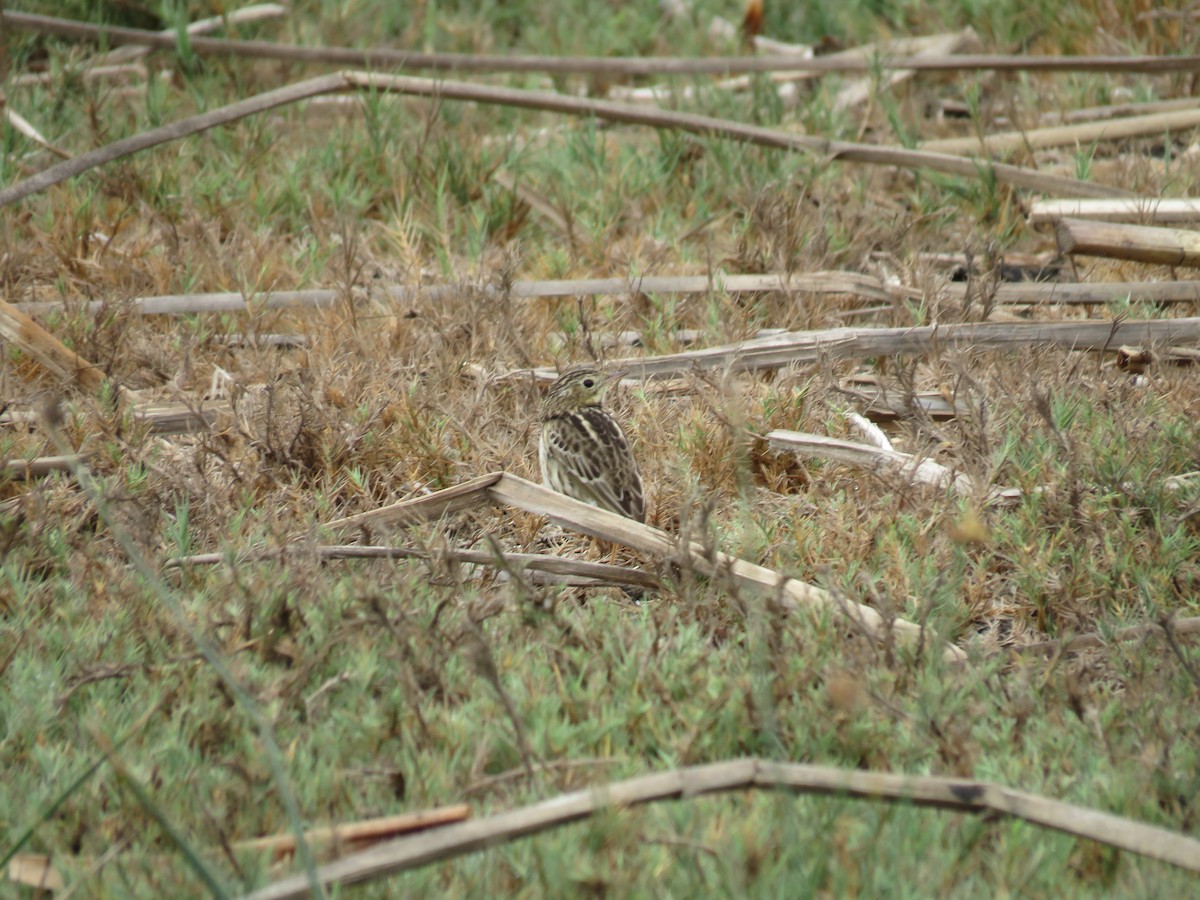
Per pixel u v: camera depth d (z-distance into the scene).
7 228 14.93
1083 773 7.67
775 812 7.06
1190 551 10.16
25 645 8.88
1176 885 6.85
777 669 8.34
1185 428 11.32
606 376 11.84
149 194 16.39
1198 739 7.95
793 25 24.00
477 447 11.73
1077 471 10.59
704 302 14.52
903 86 20.22
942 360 12.71
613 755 7.89
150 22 21.59
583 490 11.20
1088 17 20.86
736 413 9.80
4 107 17.31
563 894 6.54
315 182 16.81
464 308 13.82
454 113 19.61
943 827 7.19
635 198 17.11
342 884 6.42
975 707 8.27
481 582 9.82
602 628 9.00
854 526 10.49
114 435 11.52
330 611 8.95
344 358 12.88
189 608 9.05
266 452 11.53
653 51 22.75
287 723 8.03
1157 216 14.98
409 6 23.59
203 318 14.16
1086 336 13.04
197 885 6.72
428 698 8.20
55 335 13.36
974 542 10.18
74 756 7.87
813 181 16.84
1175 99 19.05
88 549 9.78
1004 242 15.88
